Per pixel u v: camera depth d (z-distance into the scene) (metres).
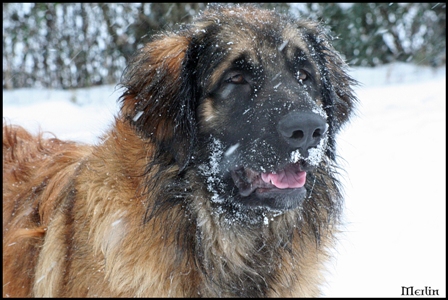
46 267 3.30
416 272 4.36
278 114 2.94
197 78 3.23
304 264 3.47
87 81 10.98
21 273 3.47
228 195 3.18
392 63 13.55
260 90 3.09
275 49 3.18
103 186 3.22
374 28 13.55
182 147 3.14
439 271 4.35
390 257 4.59
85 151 3.77
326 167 3.53
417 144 7.14
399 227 5.03
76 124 7.13
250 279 3.35
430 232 4.90
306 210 3.44
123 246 3.11
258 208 3.20
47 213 3.47
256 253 3.37
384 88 11.35
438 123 8.03
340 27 13.13
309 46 3.43
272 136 2.94
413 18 13.51
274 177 3.07
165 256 3.14
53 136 4.58
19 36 10.38
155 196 3.14
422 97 10.14
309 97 3.06
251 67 3.12
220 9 3.60
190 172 3.21
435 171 6.18
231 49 3.14
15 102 9.45
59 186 3.51
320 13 12.82
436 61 13.60
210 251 3.24
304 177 3.12
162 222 3.14
